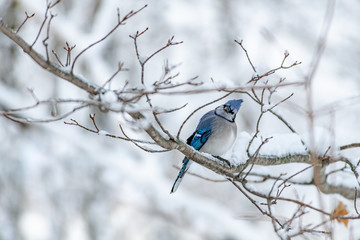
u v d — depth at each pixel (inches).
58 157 537.0
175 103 575.5
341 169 285.6
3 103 532.4
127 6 602.5
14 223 508.1
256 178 294.4
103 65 553.3
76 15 607.8
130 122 186.5
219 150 319.6
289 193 468.1
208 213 535.2
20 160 528.1
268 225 542.0
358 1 582.6
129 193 530.6
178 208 532.4
